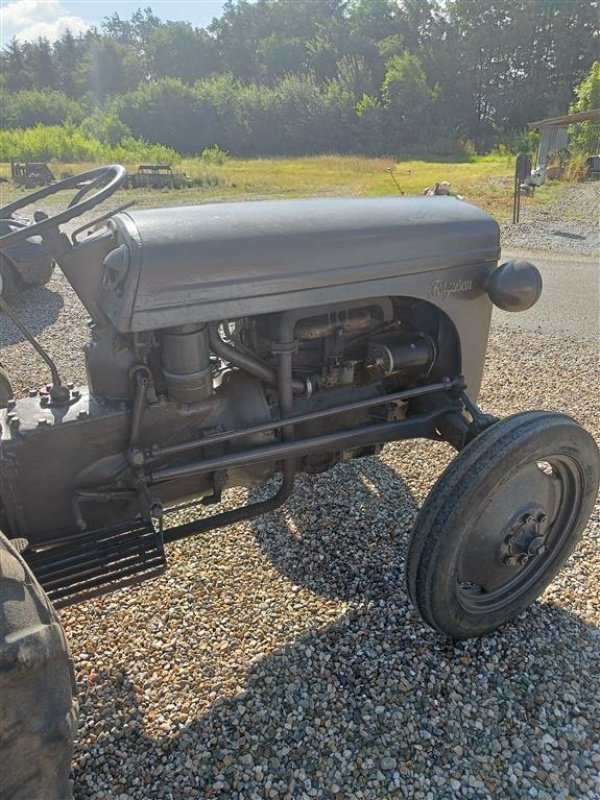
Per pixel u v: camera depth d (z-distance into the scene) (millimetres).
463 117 43812
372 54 48875
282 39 59844
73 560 2055
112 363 2141
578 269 8914
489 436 2240
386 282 2342
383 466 3711
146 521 2201
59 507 2211
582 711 2217
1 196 17297
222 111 40969
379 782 1988
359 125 38875
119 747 2121
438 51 44188
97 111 47938
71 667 1625
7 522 2135
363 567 2912
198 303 1980
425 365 2697
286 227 2152
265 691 2305
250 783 1997
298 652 2461
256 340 2422
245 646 2496
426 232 2414
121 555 2084
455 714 2203
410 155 34969
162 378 2209
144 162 27703
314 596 2746
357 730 2152
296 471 2738
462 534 2201
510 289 2463
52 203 15172
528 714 2203
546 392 4730
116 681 2357
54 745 1493
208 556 2998
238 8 63875
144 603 2723
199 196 16484
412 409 2848
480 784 1977
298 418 2369
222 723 2191
